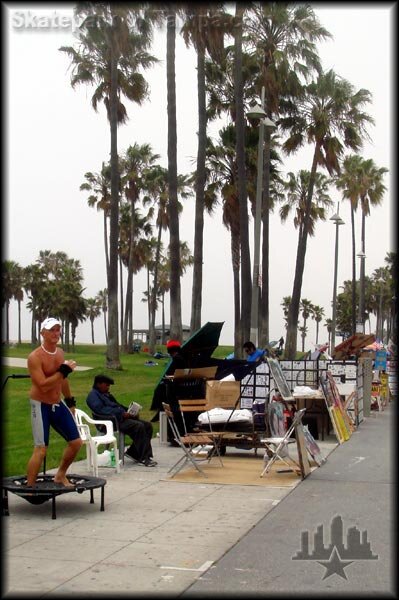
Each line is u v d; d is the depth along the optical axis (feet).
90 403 38.52
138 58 115.75
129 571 20.79
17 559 21.79
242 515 27.84
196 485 33.71
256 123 109.81
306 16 102.17
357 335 70.44
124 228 243.19
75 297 292.81
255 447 41.68
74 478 28.94
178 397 45.62
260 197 69.41
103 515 27.48
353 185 170.91
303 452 36.78
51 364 27.58
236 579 20.26
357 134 118.21
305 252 123.24
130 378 106.11
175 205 83.51
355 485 34.06
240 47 82.84
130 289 224.12
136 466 38.68
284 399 38.01
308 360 60.80
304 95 115.55
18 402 73.36
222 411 40.93
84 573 20.54
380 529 25.79
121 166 210.38
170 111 82.64
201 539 24.30
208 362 45.62
